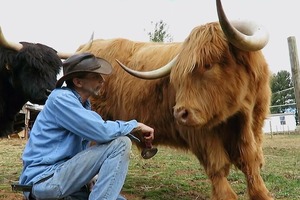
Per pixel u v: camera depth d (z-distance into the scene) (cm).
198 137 482
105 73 356
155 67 538
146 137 366
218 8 392
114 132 333
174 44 547
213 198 475
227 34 407
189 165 832
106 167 327
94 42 675
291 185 632
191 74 428
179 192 592
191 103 421
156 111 532
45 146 339
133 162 870
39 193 326
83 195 358
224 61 432
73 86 360
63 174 324
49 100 347
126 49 613
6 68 631
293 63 880
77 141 347
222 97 432
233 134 487
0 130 685
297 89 878
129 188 612
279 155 1074
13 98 661
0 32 603
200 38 436
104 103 607
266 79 486
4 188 598
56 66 637
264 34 433
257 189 480
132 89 559
